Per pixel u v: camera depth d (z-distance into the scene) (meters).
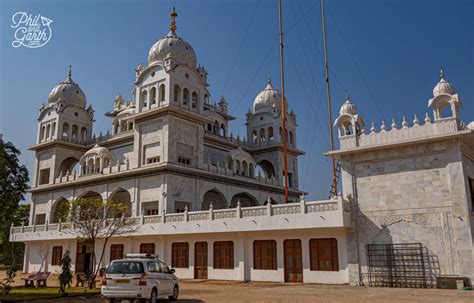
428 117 28.70
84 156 56.00
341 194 29.92
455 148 27.69
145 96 52.69
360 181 31.06
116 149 59.97
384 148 30.27
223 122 68.94
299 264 32.16
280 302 20.08
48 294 24.77
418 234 28.06
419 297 21.42
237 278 34.59
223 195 52.72
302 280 31.64
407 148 29.44
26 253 55.38
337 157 32.44
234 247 35.47
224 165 58.44
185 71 52.31
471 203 27.84
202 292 25.83
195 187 49.28
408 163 29.36
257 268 34.16
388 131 30.25
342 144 32.03
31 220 61.16
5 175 28.06
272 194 61.31
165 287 20.75
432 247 27.42
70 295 24.17
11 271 23.95
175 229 38.38
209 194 55.88
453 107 27.97
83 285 31.67
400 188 29.33
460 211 26.78
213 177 51.84
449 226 27.05
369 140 30.95
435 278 26.88
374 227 29.70
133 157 51.34
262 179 59.50
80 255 48.16
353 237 30.22
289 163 67.94
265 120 68.50
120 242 44.28
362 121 33.19
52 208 58.53
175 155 48.56
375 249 29.23
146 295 18.73
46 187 59.38
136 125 52.03
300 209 31.42
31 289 28.97
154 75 52.09
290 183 67.38
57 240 51.25
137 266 19.22
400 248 28.44
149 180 47.97
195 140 51.81
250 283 32.41
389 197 29.62
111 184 51.75
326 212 30.08
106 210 44.66
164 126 48.97
